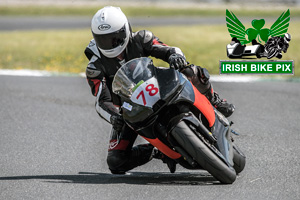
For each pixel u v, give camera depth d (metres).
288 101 30.64
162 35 75.81
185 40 69.62
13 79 38.97
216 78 38.97
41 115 28.09
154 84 14.80
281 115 27.27
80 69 45.97
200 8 146.50
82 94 33.41
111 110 16.34
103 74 16.89
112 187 15.76
